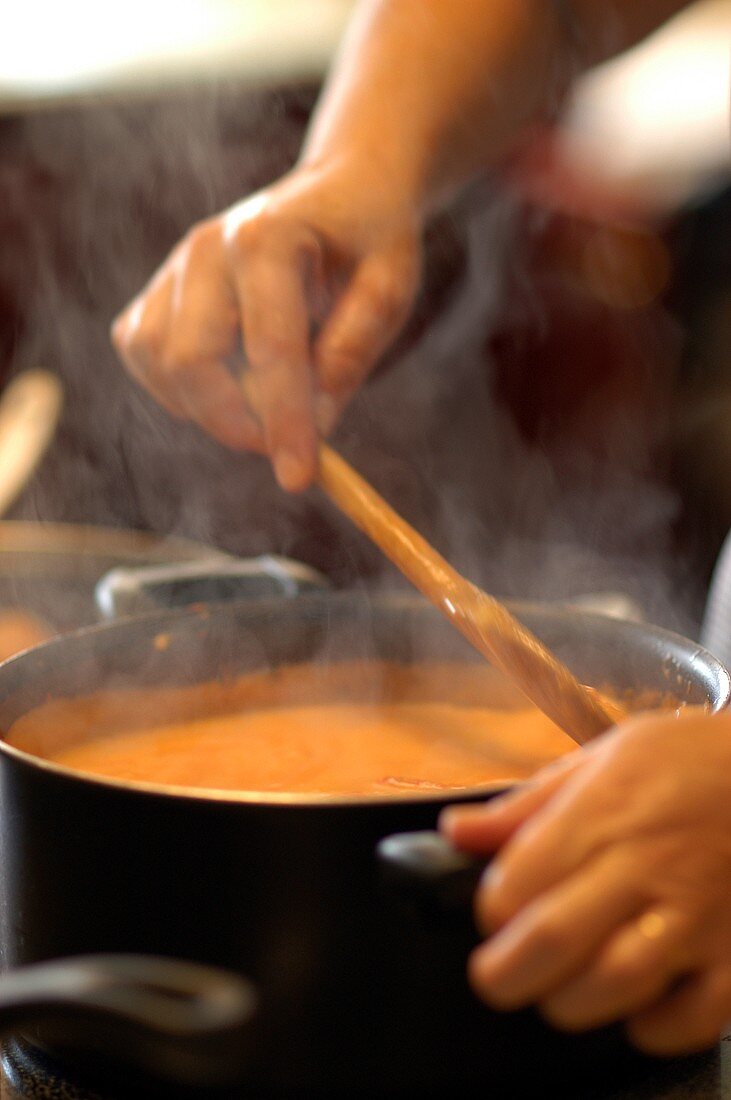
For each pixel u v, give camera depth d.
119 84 2.07
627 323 2.43
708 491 2.51
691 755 1.14
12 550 1.54
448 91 1.45
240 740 1.36
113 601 1.40
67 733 1.33
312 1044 1.16
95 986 0.96
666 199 2.44
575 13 1.53
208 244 1.38
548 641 1.34
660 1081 1.20
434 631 1.38
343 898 1.16
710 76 2.53
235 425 1.38
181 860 1.17
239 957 1.16
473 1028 1.17
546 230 2.36
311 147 1.45
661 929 1.09
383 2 1.49
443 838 1.13
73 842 1.18
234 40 2.17
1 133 2.09
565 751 1.36
